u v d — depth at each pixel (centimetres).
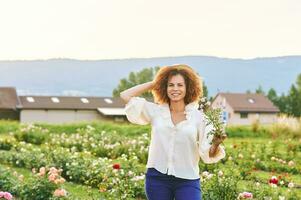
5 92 7044
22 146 1895
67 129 2850
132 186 1105
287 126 2758
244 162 1606
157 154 600
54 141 2144
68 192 1114
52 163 1431
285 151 2020
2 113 6844
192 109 610
